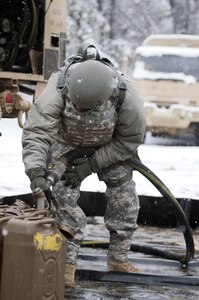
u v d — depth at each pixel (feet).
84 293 35.53
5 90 50.88
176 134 134.31
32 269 26.89
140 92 133.39
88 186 60.34
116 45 227.40
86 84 32.81
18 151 82.07
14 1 51.70
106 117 34.53
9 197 50.70
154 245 47.85
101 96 33.09
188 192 63.57
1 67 51.65
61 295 28.43
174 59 134.31
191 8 230.48
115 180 37.58
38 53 54.34
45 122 34.24
